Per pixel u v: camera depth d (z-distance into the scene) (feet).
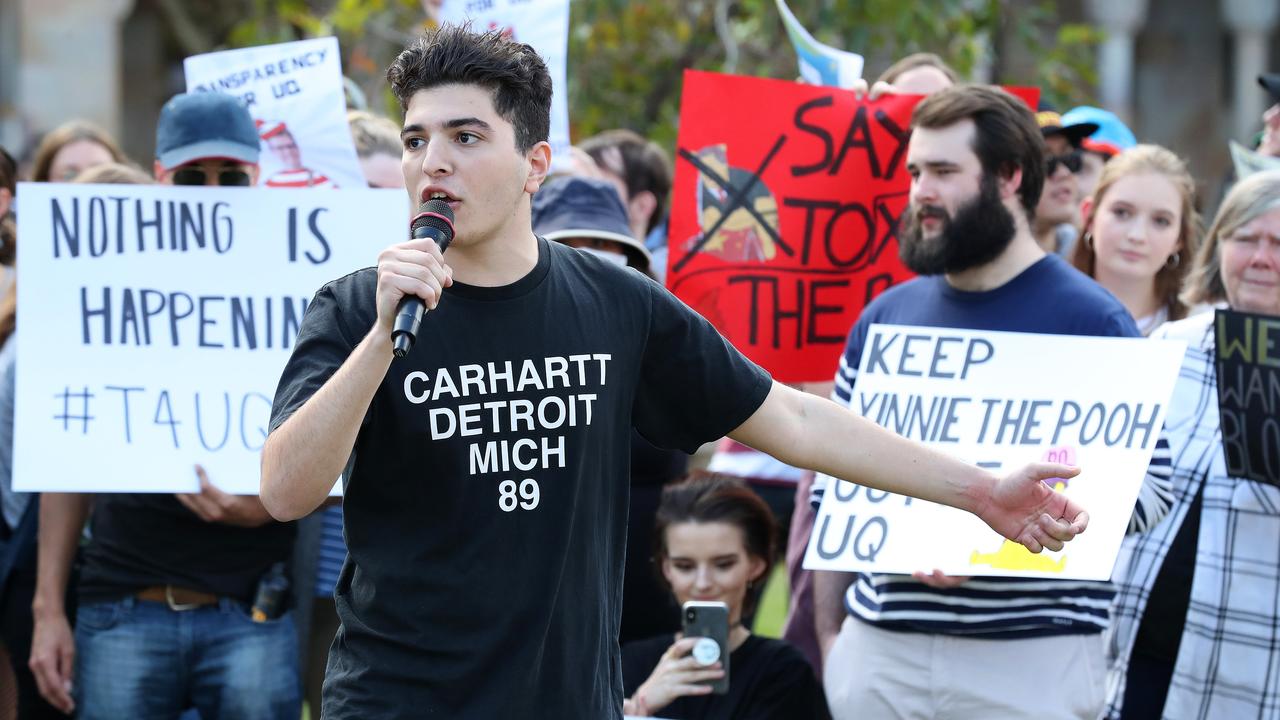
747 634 23.66
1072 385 19.88
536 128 14.52
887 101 25.76
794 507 29.45
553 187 26.89
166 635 23.08
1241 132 92.38
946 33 49.55
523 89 14.33
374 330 13.10
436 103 14.10
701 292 25.41
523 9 26.84
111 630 23.12
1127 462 19.42
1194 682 21.57
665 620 26.05
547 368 14.40
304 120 25.43
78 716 23.41
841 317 25.76
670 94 51.47
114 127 74.79
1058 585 20.30
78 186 22.36
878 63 53.62
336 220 22.43
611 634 15.01
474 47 14.24
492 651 13.99
